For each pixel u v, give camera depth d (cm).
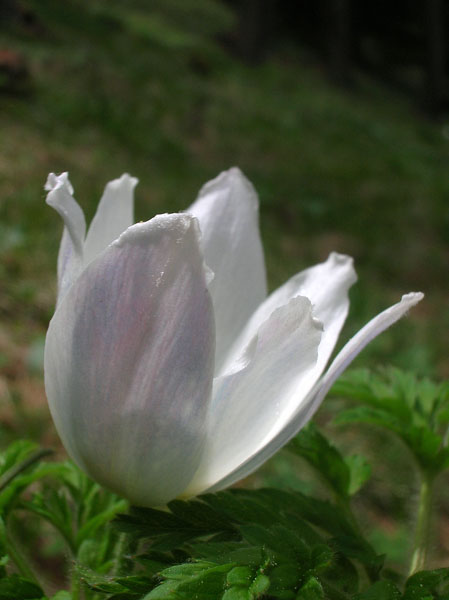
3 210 42
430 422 15
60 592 11
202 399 9
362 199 78
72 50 84
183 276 9
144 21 114
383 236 68
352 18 164
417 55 175
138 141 68
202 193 13
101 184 53
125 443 10
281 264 50
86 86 76
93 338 9
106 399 9
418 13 156
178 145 72
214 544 10
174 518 11
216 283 12
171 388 9
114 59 91
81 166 56
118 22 109
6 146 53
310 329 10
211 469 10
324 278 12
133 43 103
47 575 21
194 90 94
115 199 11
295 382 10
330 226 67
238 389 10
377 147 103
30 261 38
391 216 75
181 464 10
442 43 148
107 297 9
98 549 12
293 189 73
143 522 10
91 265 9
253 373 10
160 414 9
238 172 13
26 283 35
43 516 12
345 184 82
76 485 13
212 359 9
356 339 10
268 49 136
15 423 26
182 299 9
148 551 10
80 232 10
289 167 80
